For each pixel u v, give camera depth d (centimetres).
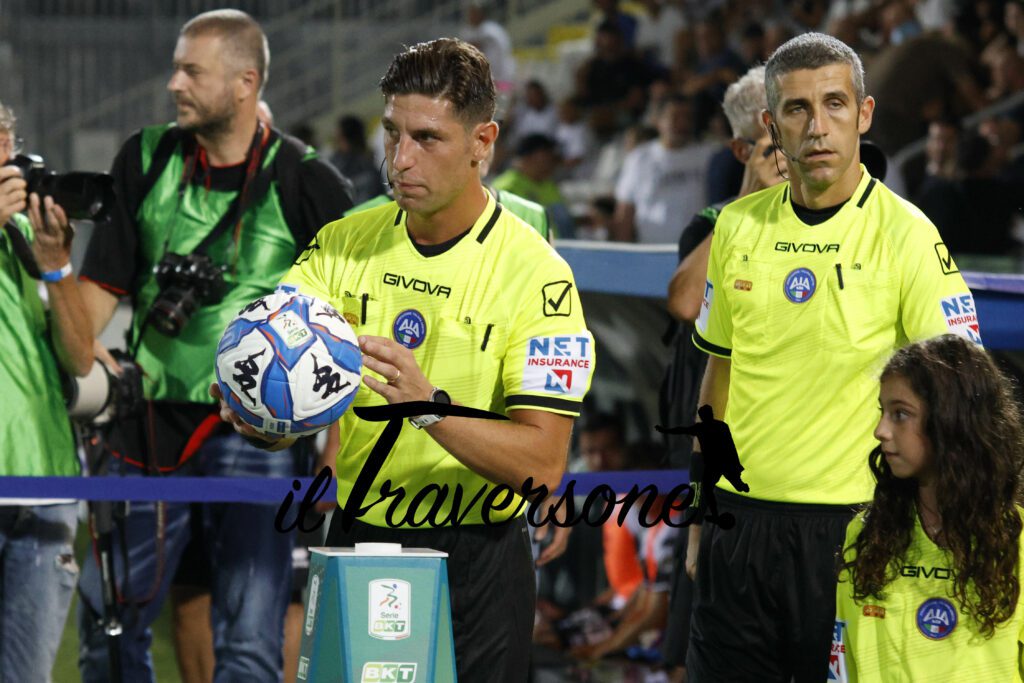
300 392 660
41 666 954
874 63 2334
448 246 707
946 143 2036
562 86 3428
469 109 671
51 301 940
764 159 991
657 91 2770
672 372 1071
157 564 1059
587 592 1634
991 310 1252
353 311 717
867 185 815
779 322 811
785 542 809
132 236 1084
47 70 3300
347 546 734
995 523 689
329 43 3612
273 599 1054
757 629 827
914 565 710
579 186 2886
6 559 951
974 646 702
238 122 1063
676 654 1056
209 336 1059
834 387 798
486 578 725
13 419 945
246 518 1045
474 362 702
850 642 726
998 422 693
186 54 1043
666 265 1440
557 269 705
